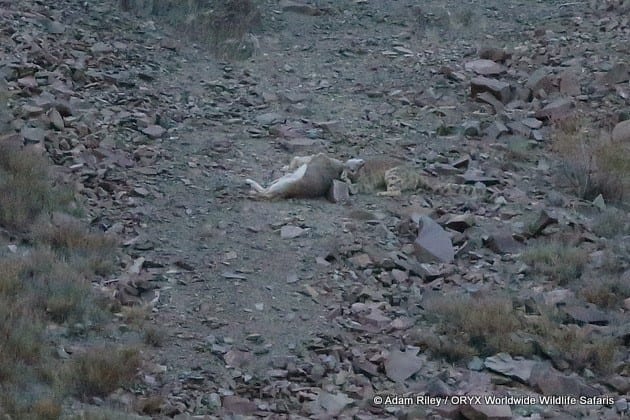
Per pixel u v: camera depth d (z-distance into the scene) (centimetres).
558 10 7238
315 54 6200
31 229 3531
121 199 3906
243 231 3778
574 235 3884
